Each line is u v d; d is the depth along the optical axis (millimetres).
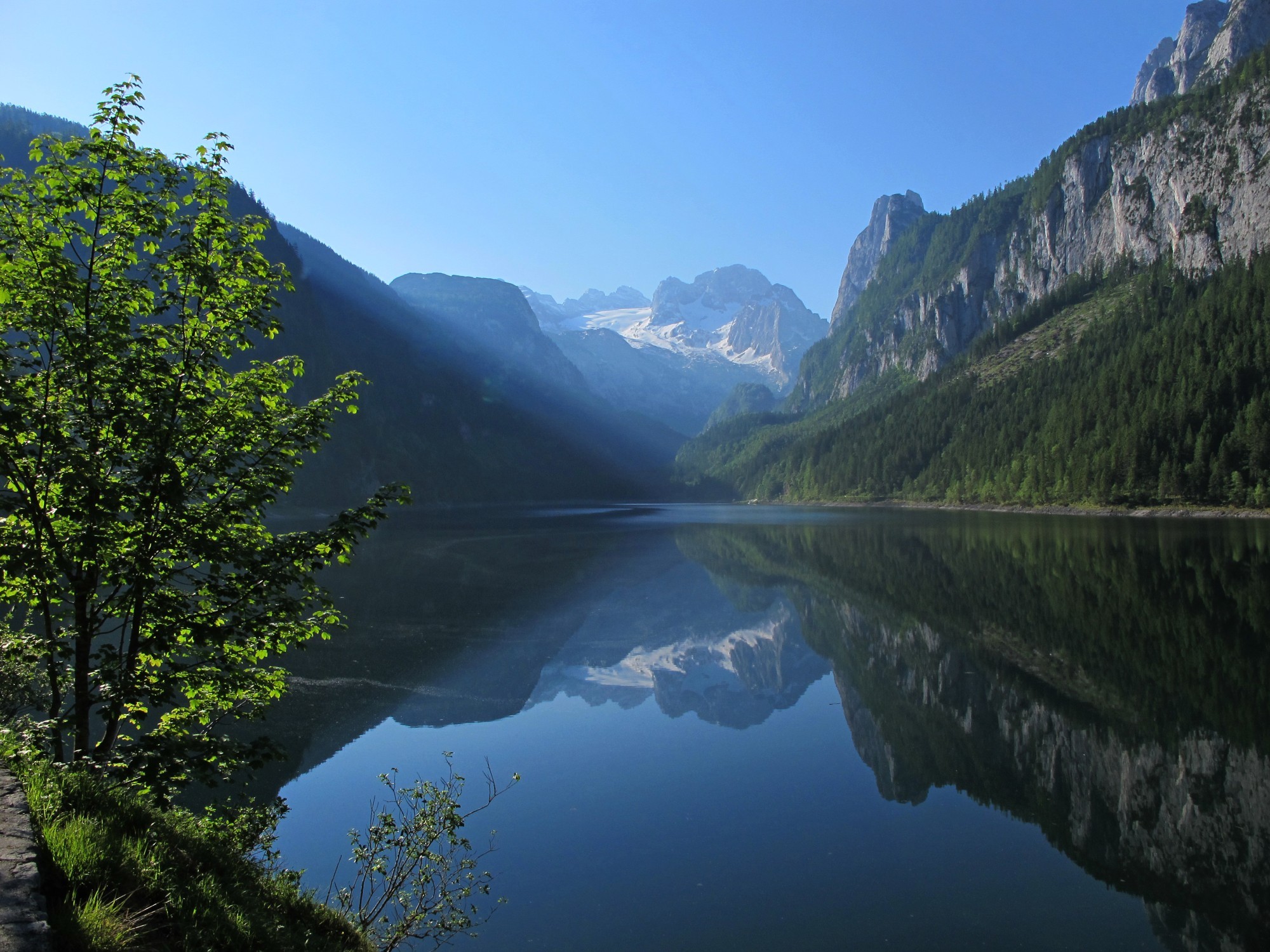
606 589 45844
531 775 17031
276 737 19391
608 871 12562
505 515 137625
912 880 12289
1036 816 14797
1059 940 10688
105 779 7000
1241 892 11750
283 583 8758
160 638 8297
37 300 7730
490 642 31062
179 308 8836
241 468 8938
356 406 10031
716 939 10562
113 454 7934
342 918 8172
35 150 8062
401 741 19234
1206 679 23078
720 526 100188
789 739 19531
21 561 7320
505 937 10570
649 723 20938
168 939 5242
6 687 9008
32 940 3807
